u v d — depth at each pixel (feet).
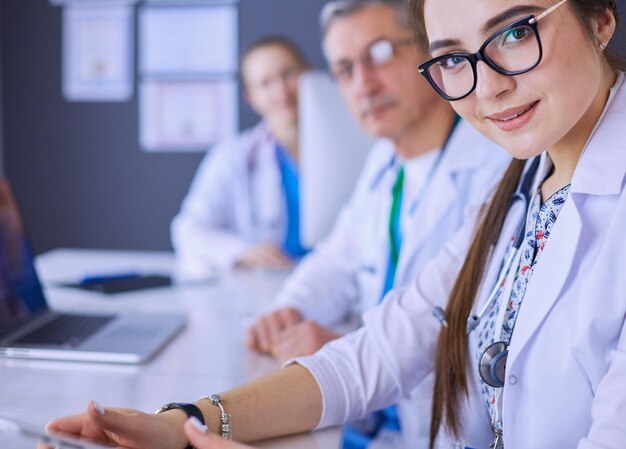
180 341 4.78
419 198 5.40
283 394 3.34
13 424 2.33
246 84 11.43
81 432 2.71
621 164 2.89
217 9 12.46
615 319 2.76
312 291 5.87
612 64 2.99
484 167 5.10
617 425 2.52
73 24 12.81
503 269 3.41
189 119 12.74
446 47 2.82
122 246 13.12
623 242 2.79
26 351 4.30
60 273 7.32
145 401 3.61
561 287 2.92
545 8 2.61
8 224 4.88
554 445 2.98
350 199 6.68
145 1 12.63
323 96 6.61
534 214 3.29
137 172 12.96
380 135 5.63
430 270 3.92
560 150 3.15
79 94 12.93
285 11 12.29
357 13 5.52
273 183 10.79
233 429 3.10
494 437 3.52
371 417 5.21
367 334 3.78
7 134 13.15
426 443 4.58
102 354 4.26
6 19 12.93
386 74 5.48
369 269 5.75
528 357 3.02
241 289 6.61
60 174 13.12
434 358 3.80
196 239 9.15
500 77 2.68
